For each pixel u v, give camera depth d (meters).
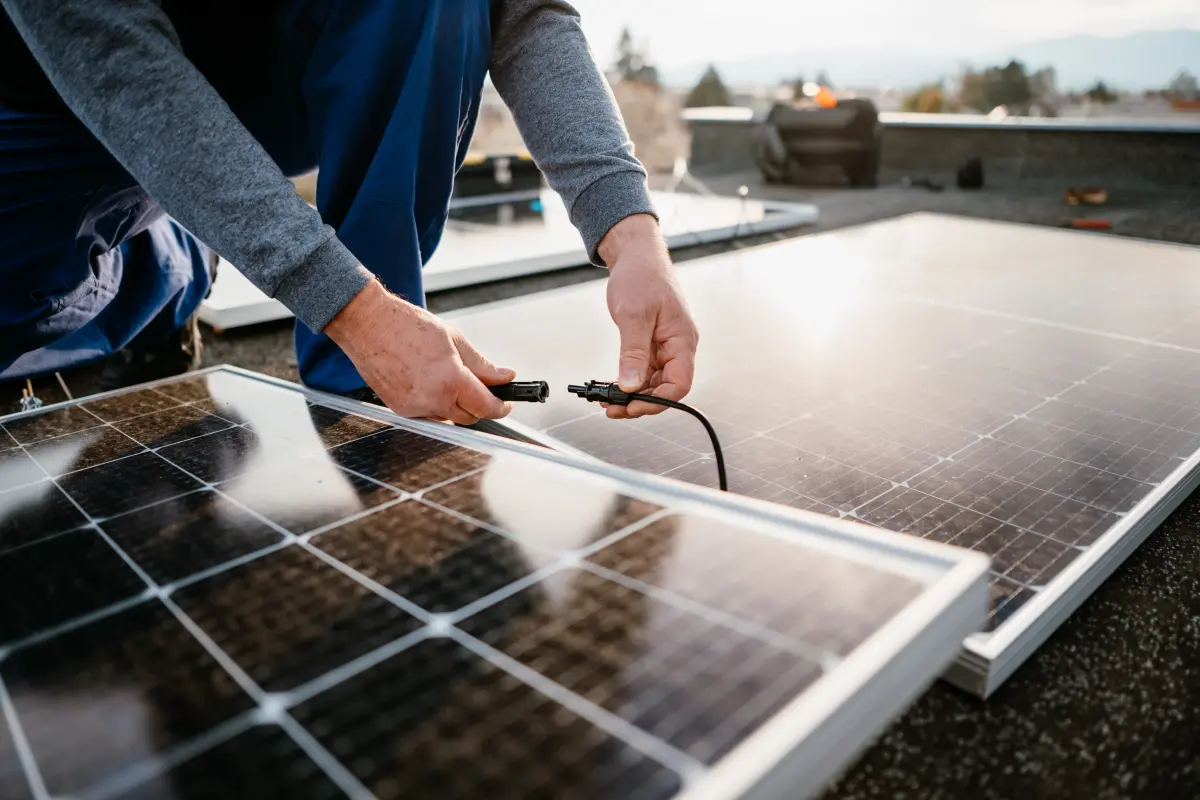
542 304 2.16
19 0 0.82
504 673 0.49
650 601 0.56
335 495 0.77
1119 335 1.71
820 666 0.48
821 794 0.64
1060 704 0.74
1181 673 0.78
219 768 0.43
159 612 0.58
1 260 1.24
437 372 0.90
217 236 0.87
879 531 0.61
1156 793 0.63
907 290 2.17
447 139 1.20
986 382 1.44
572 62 1.21
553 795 0.40
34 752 0.45
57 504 0.77
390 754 0.43
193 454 0.89
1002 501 1.01
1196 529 1.06
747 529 0.65
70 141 1.18
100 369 2.10
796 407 1.34
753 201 4.42
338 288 0.88
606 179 1.14
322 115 1.19
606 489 0.75
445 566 0.62
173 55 0.87
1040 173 5.75
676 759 0.41
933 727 0.72
